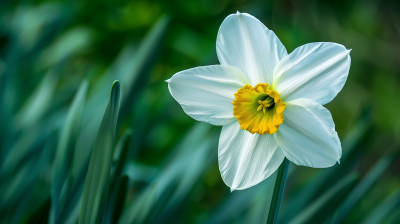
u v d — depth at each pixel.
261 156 0.46
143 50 0.57
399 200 0.56
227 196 0.58
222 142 0.46
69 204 0.50
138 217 0.51
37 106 0.65
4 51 0.89
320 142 0.45
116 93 0.45
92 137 0.55
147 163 0.89
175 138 0.94
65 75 1.04
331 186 0.56
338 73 0.45
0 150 0.57
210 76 0.46
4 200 0.56
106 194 0.46
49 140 0.57
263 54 0.46
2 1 0.91
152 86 0.98
